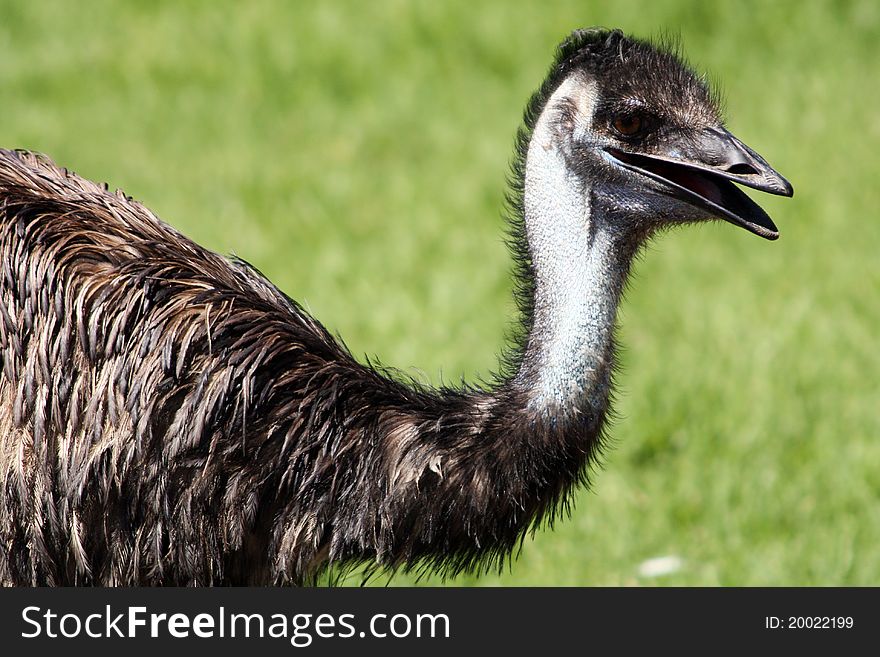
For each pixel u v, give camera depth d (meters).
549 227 8.82
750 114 20.95
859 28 23.44
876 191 18.69
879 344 14.83
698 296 16.27
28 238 8.59
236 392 8.62
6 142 20.91
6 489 8.46
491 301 16.23
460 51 23.23
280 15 24.31
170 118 21.83
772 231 8.55
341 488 8.74
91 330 8.50
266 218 18.56
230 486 8.60
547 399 8.66
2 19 24.80
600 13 23.58
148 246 8.85
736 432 13.50
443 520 8.71
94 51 23.84
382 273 17.05
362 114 21.83
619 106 8.73
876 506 12.55
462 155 20.33
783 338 14.98
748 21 23.47
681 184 8.93
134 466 8.52
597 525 12.45
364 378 8.89
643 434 13.57
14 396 8.48
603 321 8.76
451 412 8.76
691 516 12.60
